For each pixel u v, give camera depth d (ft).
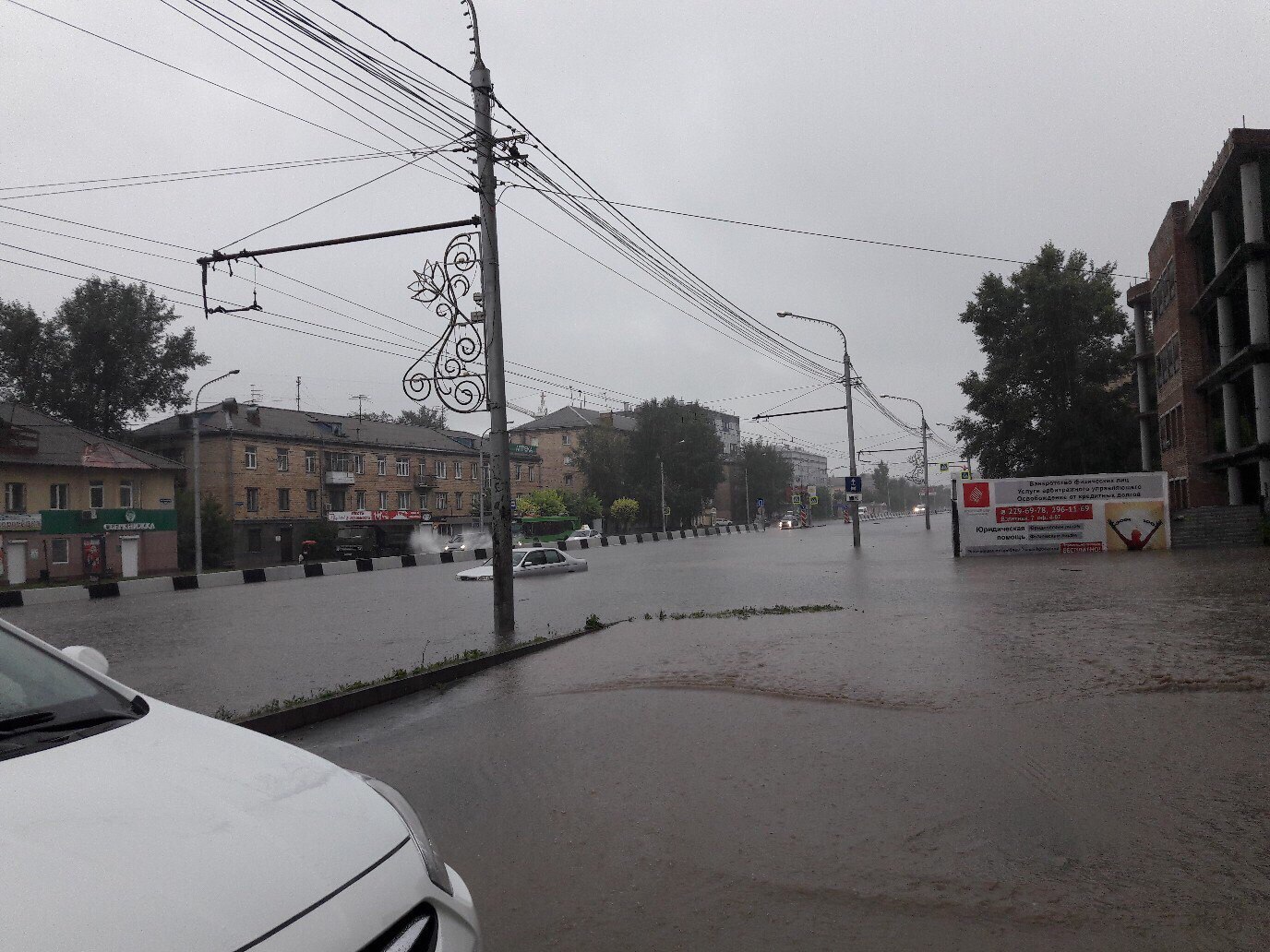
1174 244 110.73
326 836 6.40
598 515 245.65
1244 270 91.25
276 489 181.06
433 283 41.06
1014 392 149.59
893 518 410.11
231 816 6.28
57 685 8.04
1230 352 97.76
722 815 13.61
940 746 16.72
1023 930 9.69
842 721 19.01
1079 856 11.49
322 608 61.46
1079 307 143.54
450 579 91.71
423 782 16.38
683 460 265.95
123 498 148.15
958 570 68.23
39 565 134.00
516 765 17.16
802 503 338.54
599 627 38.37
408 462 214.90
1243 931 9.45
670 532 230.48
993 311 150.41
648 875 11.55
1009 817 12.93
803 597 51.19
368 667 32.27
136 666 35.35
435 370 41.09
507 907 10.80
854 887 10.92
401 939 6.03
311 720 22.81
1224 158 88.89
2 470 131.44
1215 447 107.14
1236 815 12.58
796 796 14.33
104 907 5.10
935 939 9.59
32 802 5.96
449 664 28.68
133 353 172.86
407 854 6.70
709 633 34.65
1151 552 80.64
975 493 86.69
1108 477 84.53
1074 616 35.09
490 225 40.22
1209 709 18.39
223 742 7.66
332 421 206.80
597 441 262.26
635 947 9.68
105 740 7.14
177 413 180.45
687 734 18.65
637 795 14.83
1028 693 20.83
